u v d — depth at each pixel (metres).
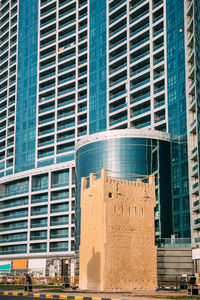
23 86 158.25
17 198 143.25
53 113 146.12
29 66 158.25
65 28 150.12
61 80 148.62
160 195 94.50
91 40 140.75
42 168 135.88
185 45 107.12
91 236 54.81
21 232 137.50
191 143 96.69
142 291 50.12
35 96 152.38
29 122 151.50
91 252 54.22
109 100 128.75
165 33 115.62
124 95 124.31
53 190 131.50
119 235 53.00
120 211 53.91
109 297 38.78
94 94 134.50
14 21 173.38
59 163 132.12
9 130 161.62
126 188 55.28
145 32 122.62
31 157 146.38
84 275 55.16
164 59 114.06
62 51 148.62
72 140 136.25
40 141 147.50
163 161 97.44
